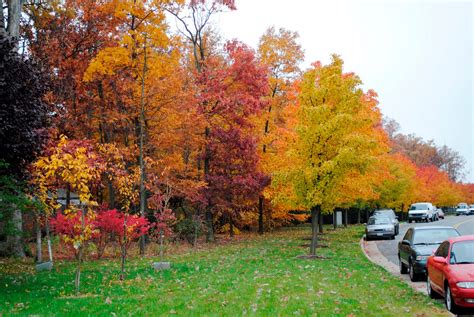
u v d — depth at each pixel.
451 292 9.58
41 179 15.61
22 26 25.55
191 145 27.64
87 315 9.02
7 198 13.96
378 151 28.17
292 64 33.47
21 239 20.98
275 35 33.62
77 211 12.66
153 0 22.72
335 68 20.48
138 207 27.77
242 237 33.19
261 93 28.84
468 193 105.50
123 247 14.73
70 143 16.56
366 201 48.59
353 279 13.83
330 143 19.86
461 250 10.57
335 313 9.10
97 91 28.28
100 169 18.05
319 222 36.97
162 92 23.81
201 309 9.51
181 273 15.22
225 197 29.61
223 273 14.99
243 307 9.68
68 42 26.06
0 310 9.51
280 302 10.16
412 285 13.52
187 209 33.34
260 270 15.68
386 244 28.58
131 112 25.05
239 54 28.03
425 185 70.81
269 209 37.53
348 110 20.25
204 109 28.12
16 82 12.90
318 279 13.61
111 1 26.08
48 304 10.27
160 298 10.81
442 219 60.09
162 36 22.23
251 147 28.47
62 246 24.05
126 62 22.61
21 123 12.77
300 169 20.19
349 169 20.19
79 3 26.16
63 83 25.17
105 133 29.00
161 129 25.30
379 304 10.12
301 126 19.69
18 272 16.47
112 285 13.12
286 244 26.95
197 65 30.47
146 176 24.88
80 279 14.39
